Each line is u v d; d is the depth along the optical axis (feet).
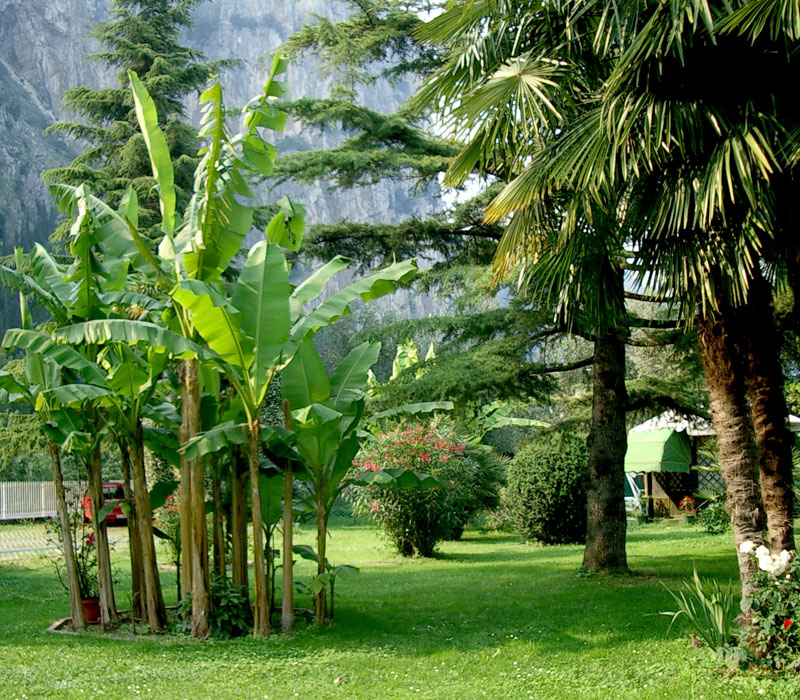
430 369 34.45
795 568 18.58
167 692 18.24
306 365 26.20
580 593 30.99
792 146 16.46
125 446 27.02
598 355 35.63
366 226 36.55
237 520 27.07
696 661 19.69
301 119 37.60
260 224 61.21
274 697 17.92
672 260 18.88
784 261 20.30
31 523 80.59
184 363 25.95
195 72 70.18
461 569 41.83
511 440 79.10
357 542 57.67
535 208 20.42
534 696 17.78
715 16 16.85
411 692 18.29
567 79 20.58
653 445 67.21
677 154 18.12
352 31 38.68
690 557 41.19
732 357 20.44
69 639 24.39
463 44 22.06
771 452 20.04
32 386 26.96
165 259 25.77
